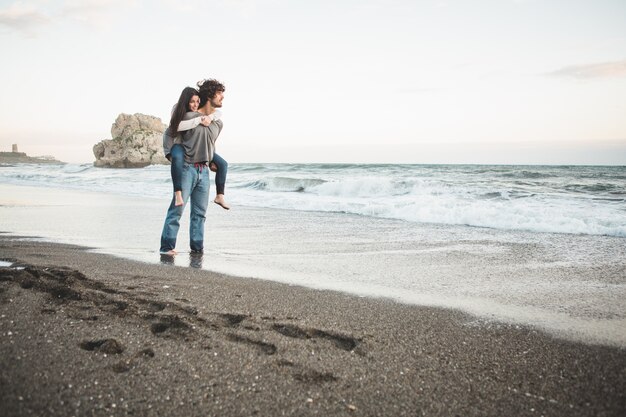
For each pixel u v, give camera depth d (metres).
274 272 3.56
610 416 1.41
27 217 7.27
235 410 1.37
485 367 1.76
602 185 12.84
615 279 3.41
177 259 4.03
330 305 2.59
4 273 2.84
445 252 4.57
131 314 2.19
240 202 10.39
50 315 2.11
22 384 1.45
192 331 2.01
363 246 4.92
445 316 2.43
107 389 1.45
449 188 11.03
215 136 4.34
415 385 1.59
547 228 6.11
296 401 1.44
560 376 1.69
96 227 6.18
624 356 1.88
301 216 7.84
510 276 3.51
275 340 1.96
